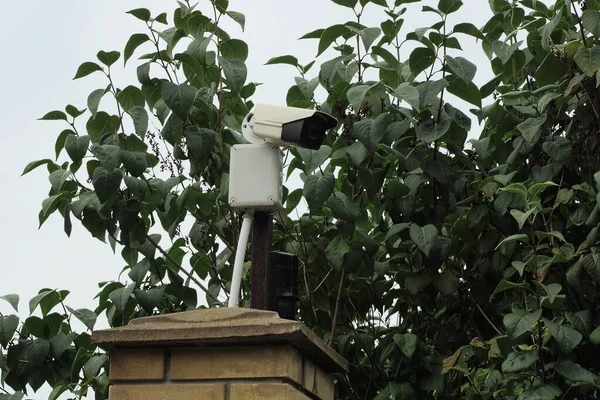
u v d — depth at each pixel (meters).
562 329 2.40
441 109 3.00
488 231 2.90
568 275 2.59
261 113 2.04
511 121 2.99
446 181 2.91
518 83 3.23
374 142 2.72
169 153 3.09
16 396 2.96
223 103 3.11
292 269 1.93
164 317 1.68
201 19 3.09
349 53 3.23
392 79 3.21
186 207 3.07
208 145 2.93
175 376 1.62
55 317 3.10
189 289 3.13
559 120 2.98
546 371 2.57
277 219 3.16
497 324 3.02
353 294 3.10
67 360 3.10
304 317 3.10
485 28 3.25
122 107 3.13
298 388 1.66
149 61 3.08
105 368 3.10
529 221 2.65
